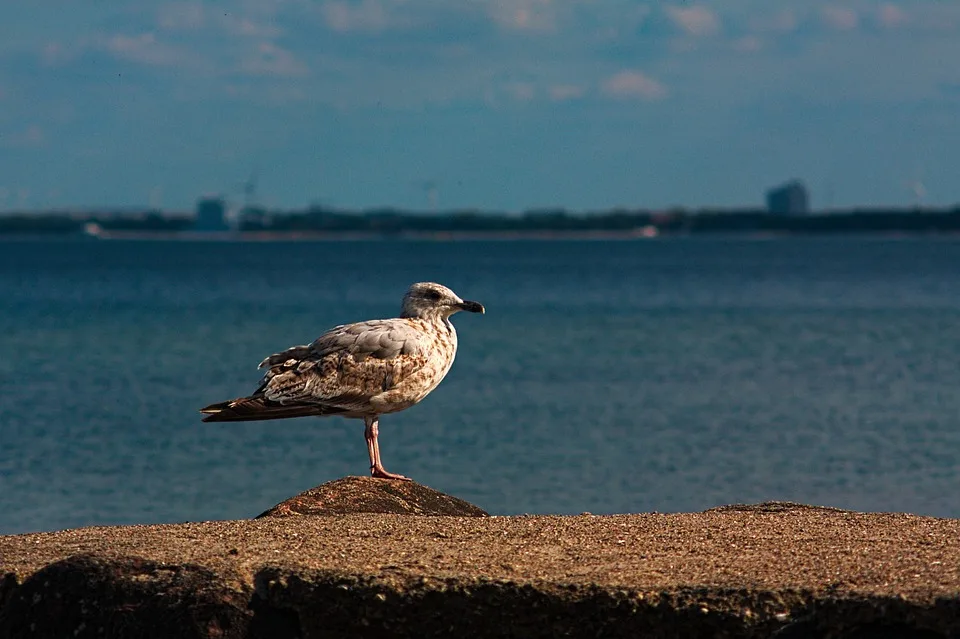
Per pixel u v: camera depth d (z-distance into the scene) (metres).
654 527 8.61
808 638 6.67
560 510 17.72
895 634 6.55
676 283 87.25
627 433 24.25
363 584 7.10
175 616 7.07
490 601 7.03
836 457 21.67
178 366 34.84
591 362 36.72
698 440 23.47
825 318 53.47
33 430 23.94
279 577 7.23
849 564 7.32
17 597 7.39
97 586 7.27
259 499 18.36
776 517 9.01
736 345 41.75
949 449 22.23
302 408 11.45
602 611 6.93
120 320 52.31
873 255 158.00
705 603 6.83
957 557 7.37
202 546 7.97
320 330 47.16
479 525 8.72
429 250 191.12
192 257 153.50
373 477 10.77
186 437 23.31
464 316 56.03
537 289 79.75
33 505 17.84
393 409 11.86
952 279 90.88
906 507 17.73
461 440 23.45
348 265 124.56
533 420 25.81
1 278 95.88
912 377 32.72
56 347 40.41
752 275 100.06
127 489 18.91
